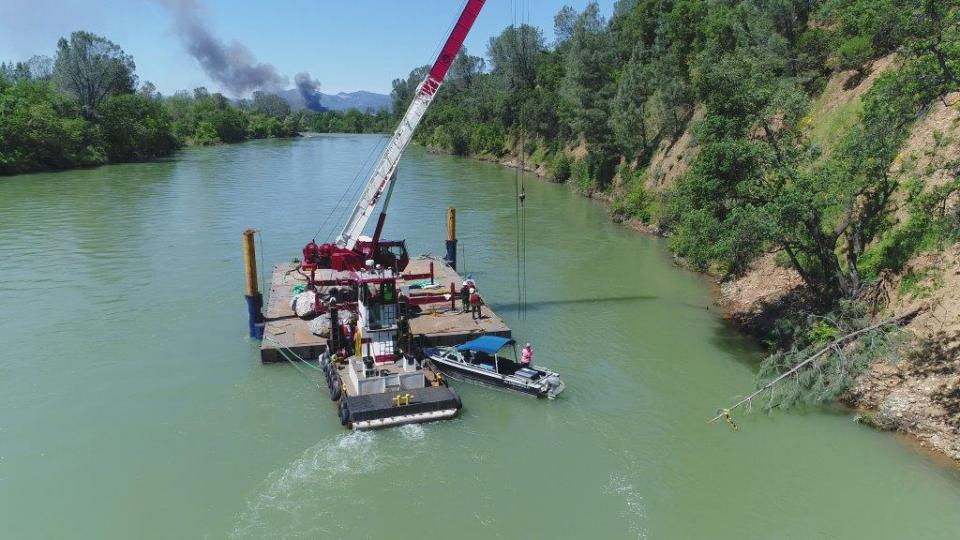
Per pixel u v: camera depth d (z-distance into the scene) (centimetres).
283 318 2798
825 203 2345
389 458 1898
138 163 9956
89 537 1584
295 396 2261
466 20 2850
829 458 1875
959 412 1886
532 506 1692
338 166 9675
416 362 2388
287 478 1803
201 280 3559
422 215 5525
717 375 2417
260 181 7731
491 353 2339
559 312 3098
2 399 2227
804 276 2567
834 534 1585
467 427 2066
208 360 2541
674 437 2006
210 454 1917
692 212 2544
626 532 1598
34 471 1836
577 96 6850
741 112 2466
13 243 4334
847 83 3722
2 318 2959
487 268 3872
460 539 1569
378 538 1571
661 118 5850
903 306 2272
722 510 1677
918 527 1602
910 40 2052
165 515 1656
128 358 2555
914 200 2373
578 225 5150
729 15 4981
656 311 3114
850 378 2061
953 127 2544
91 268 3766
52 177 7906
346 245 3133
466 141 12056
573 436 2017
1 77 10250
